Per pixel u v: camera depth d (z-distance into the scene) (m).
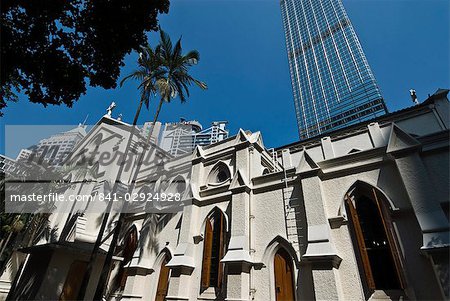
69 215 23.36
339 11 102.00
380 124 19.34
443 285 7.59
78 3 8.41
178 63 20.70
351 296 9.27
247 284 11.66
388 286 8.98
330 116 86.38
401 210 9.47
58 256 17.02
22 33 7.91
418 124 17.75
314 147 21.59
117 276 18.39
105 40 8.98
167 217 18.16
